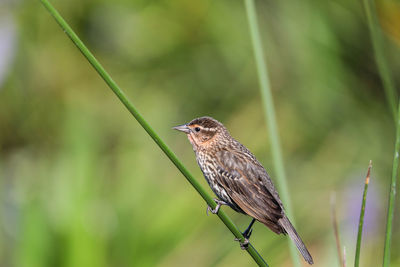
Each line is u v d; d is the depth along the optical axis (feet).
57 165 30.63
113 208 27.27
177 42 40.52
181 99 42.83
